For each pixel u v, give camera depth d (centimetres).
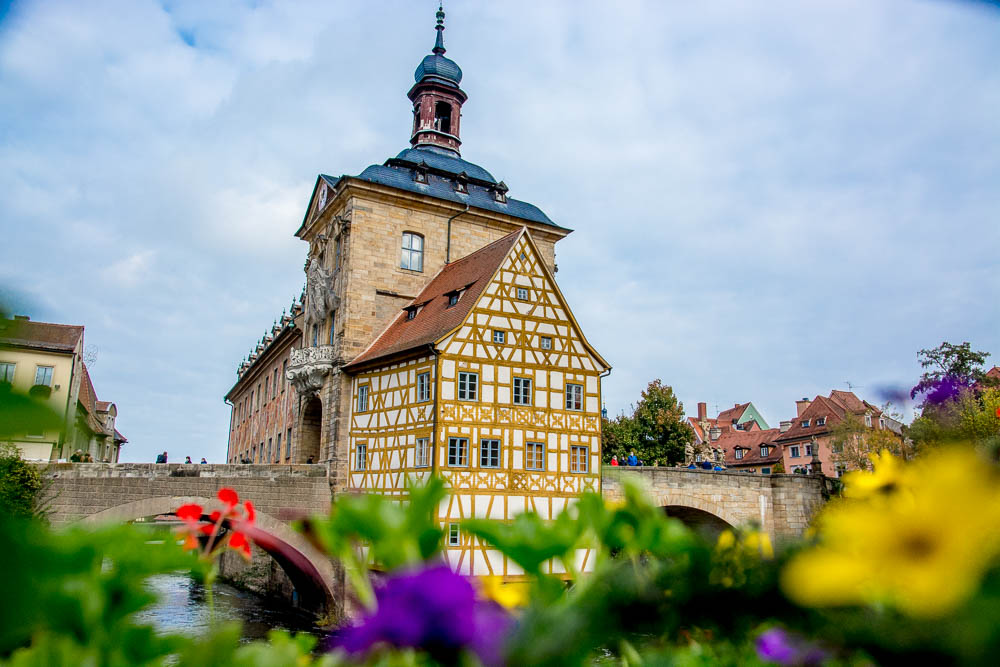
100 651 95
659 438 5072
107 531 97
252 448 5175
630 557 111
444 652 85
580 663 94
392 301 3347
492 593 106
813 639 84
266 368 4922
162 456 3319
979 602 63
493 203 3853
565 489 2672
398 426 2702
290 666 111
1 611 75
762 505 3428
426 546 103
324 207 3694
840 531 74
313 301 3566
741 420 9056
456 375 2545
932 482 67
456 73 4353
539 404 2689
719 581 97
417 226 3494
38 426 66
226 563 4328
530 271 2781
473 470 2492
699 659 101
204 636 106
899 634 69
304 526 104
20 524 77
